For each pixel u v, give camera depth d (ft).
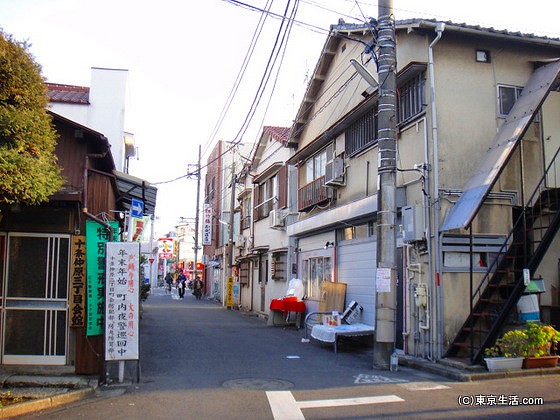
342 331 39.47
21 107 22.68
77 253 29.66
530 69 37.55
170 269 245.65
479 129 35.45
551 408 22.07
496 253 34.68
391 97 33.78
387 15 33.83
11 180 20.48
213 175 137.18
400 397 24.36
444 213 33.81
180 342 44.78
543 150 36.76
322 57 53.72
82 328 29.17
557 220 31.48
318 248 57.21
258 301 81.56
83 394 24.99
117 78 57.52
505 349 29.96
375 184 43.04
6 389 25.45
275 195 74.13
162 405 23.18
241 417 21.16
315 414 21.49
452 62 35.68
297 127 61.93
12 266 29.99
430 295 33.99
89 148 31.17
